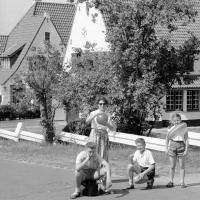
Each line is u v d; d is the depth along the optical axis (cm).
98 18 4925
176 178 1750
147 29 2847
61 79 2969
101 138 1642
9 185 1730
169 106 4797
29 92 3019
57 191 1614
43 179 1822
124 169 1964
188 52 2988
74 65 2991
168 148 1603
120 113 2845
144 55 2878
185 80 3064
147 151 1575
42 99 3011
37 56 3020
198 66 4850
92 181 1518
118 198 1469
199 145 2328
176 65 2955
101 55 2938
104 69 2870
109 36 2861
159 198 1453
